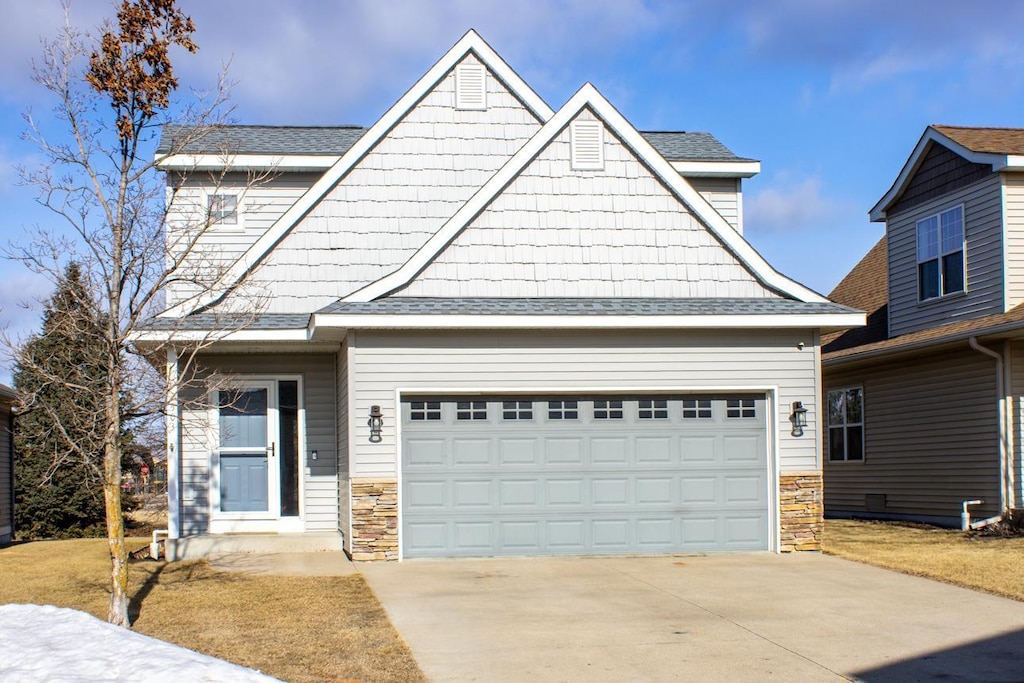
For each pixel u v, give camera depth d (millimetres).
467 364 13172
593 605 10031
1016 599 10250
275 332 13648
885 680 7391
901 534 16094
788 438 13688
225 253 16188
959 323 17703
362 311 12656
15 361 13406
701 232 14195
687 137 19203
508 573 11938
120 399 10414
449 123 16188
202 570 12367
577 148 14062
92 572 12617
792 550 13547
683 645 8398
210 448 14727
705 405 13719
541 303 13445
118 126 9844
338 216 15625
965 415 16875
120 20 9859
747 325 13289
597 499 13422
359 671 7621
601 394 13516
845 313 13523
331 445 15047
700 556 13273
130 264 9781
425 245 13617
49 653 6000
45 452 22000
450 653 8141
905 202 19906
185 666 5562
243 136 17656
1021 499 15719
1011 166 16625
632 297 13953
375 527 12922
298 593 10703
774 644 8438
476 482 13234
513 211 13859
